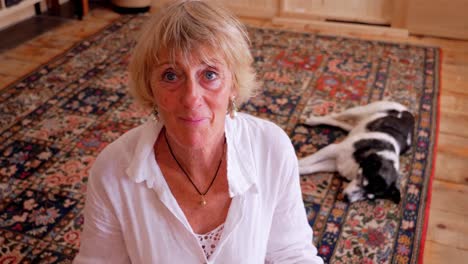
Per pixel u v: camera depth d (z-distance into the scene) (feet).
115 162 3.76
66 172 9.05
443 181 9.10
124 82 12.26
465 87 12.44
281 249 4.28
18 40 14.46
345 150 8.89
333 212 8.26
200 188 3.85
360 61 13.51
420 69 13.11
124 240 3.94
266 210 4.00
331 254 7.47
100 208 3.79
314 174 9.13
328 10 16.38
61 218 8.03
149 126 3.77
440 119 11.02
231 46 3.32
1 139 9.91
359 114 10.21
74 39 14.67
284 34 15.25
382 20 15.88
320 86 12.19
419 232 7.87
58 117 10.73
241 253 3.85
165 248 3.77
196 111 3.33
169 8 3.30
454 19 14.99
